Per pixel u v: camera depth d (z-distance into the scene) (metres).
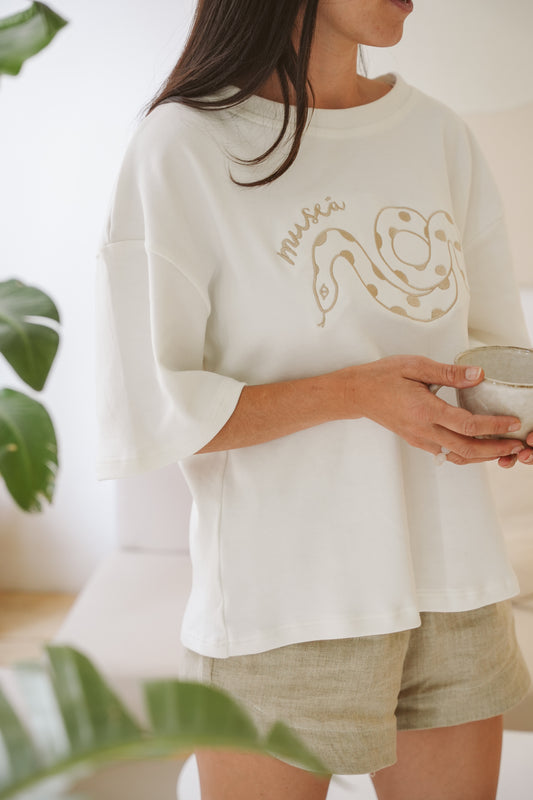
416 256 0.98
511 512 1.88
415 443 0.89
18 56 0.78
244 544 0.94
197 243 0.93
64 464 2.66
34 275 2.53
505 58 1.99
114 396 0.94
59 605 2.72
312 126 0.97
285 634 0.94
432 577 0.99
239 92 0.94
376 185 0.98
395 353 0.96
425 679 1.03
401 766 1.09
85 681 0.41
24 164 2.46
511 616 1.10
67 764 0.36
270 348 0.94
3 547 2.76
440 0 1.97
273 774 0.95
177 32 2.30
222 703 0.40
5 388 0.78
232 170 0.93
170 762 1.84
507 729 1.52
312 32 0.92
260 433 0.91
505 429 0.84
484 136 2.06
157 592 1.93
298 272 0.93
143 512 2.12
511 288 1.13
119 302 0.94
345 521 0.94
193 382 0.90
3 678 1.61
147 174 0.92
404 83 1.05
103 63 2.37
